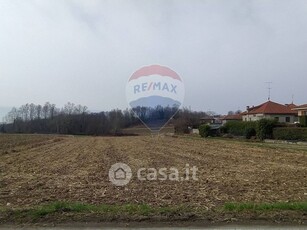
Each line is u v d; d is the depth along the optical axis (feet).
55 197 32.55
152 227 21.47
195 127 199.62
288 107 226.17
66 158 79.15
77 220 22.77
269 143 126.93
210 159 71.77
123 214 23.79
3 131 340.80
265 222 22.30
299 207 25.21
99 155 85.20
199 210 25.13
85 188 37.45
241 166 59.62
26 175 50.16
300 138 130.31
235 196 32.55
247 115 239.91
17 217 23.36
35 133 306.96
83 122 268.82
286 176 47.44
